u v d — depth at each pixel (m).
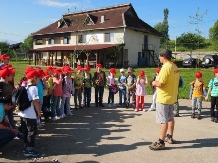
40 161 4.79
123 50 36.19
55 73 8.00
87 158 4.96
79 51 33.47
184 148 5.53
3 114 5.02
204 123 7.76
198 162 4.77
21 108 4.97
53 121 7.95
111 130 6.98
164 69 5.28
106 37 37.81
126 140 6.10
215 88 7.93
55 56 43.84
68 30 43.03
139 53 39.41
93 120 8.14
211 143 5.87
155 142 5.46
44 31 48.25
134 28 36.91
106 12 42.00
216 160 4.87
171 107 5.62
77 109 9.97
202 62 31.14
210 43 53.66
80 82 9.91
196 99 8.44
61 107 8.41
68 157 5.01
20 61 56.44
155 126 7.41
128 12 40.66
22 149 5.41
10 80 5.67
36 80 5.15
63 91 8.45
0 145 5.02
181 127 7.27
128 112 9.45
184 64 32.59
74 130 6.97
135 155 5.12
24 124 5.08
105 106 10.67
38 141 5.98
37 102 5.04
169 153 5.23
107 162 4.77
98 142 5.95
